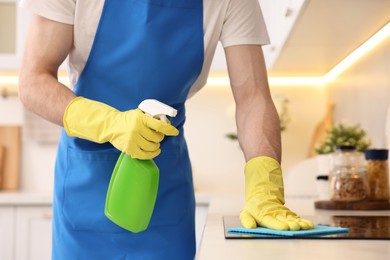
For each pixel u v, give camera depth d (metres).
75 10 1.42
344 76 3.03
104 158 1.49
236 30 1.56
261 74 1.56
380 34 2.30
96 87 1.52
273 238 1.03
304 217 1.54
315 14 1.97
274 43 2.83
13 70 3.24
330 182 2.01
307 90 3.54
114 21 1.46
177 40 1.50
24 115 3.54
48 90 1.34
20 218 2.95
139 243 1.49
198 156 3.53
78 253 1.50
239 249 0.89
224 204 2.07
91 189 1.50
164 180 1.53
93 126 1.27
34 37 1.40
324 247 0.91
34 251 2.94
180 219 1.56
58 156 1.60
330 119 3.32
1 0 3.20
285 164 3.51
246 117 1.51
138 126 1.19
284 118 3.46
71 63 1.54
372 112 2.50
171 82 1.52
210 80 3.55
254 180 1.38
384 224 1.29
